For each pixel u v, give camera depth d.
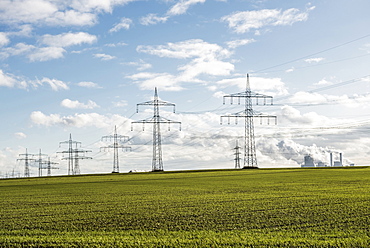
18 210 28.30
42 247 16.02
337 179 54.91
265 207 26.09
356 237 16.30
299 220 20.67
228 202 29.56
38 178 95.25
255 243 15.53
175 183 55.91
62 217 23.95
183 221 21.22
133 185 54.22
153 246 15.46
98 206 29.42
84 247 15.73
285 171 85.75
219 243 15.65
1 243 16.59
